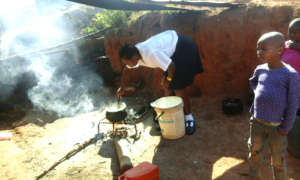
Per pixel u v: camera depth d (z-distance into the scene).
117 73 6.59
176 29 5.10
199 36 4.90
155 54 3.34
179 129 3.89
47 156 3.86
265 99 2.22
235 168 3.15
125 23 6.04
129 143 3.98
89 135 4.37
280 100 2.17
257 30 4.34
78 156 3.80
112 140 4.13
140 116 4.80
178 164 3.38
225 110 4.38
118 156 3.58
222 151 3.53
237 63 4.70
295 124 2.99
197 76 5.17
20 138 4.48
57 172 3.48
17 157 3.89
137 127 4.48
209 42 4.84
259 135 2.38
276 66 2.19
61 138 4.38
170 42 3.58
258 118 2.32
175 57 3.68
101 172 3.39
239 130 3.94
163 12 5.27
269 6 4.23
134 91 5.97
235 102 4.47
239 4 4.50
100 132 4.43
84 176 3.35
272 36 2.09
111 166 3.50
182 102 3.81
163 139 4.00
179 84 3.88
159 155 3.62
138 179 2.79
